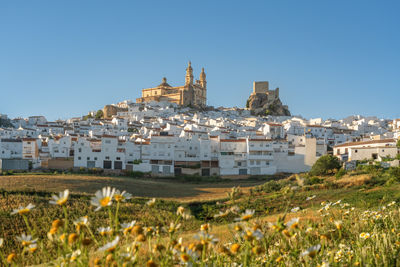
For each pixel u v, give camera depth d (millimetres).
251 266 5059
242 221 4340
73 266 4359
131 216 39188
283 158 98812
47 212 38938
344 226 8297
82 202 45531
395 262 5668
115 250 3527
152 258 4141
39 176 69312
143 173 89438
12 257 4074
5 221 34281
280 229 4633
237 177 92750
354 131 150000
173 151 96812
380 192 46562
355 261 5277
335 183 58562
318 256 5316
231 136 120812
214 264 4648
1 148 93625
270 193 58281
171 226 4285
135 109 188875
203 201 54344
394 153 83688
